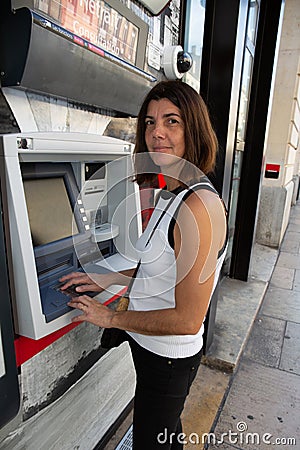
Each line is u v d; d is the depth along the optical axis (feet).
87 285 3.12
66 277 3.12
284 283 11.65
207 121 3.02
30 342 2.68
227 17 5.61
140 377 3.29
